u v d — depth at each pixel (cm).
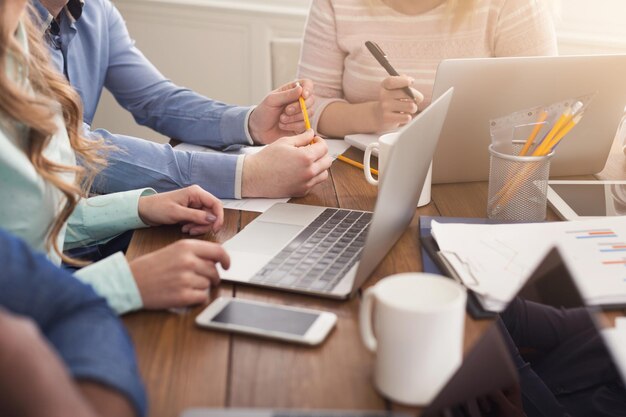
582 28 280
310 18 209
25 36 111
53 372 57
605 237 116
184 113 181
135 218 127
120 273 98
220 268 108
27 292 74
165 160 146
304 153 138
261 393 81
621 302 99
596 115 147
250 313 95
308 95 167
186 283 97
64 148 119
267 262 110
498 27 198
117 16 196
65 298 76
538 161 125
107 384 68
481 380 80
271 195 139
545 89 143
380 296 79
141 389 71
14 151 102
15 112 100
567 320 97
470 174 150
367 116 174
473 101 142
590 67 143
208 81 319
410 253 115
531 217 129
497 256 110
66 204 111
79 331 74
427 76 199
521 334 97
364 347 90
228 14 306
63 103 122
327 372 85
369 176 140
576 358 113
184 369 85
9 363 55
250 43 309
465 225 121
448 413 76
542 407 113
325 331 91
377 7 200
